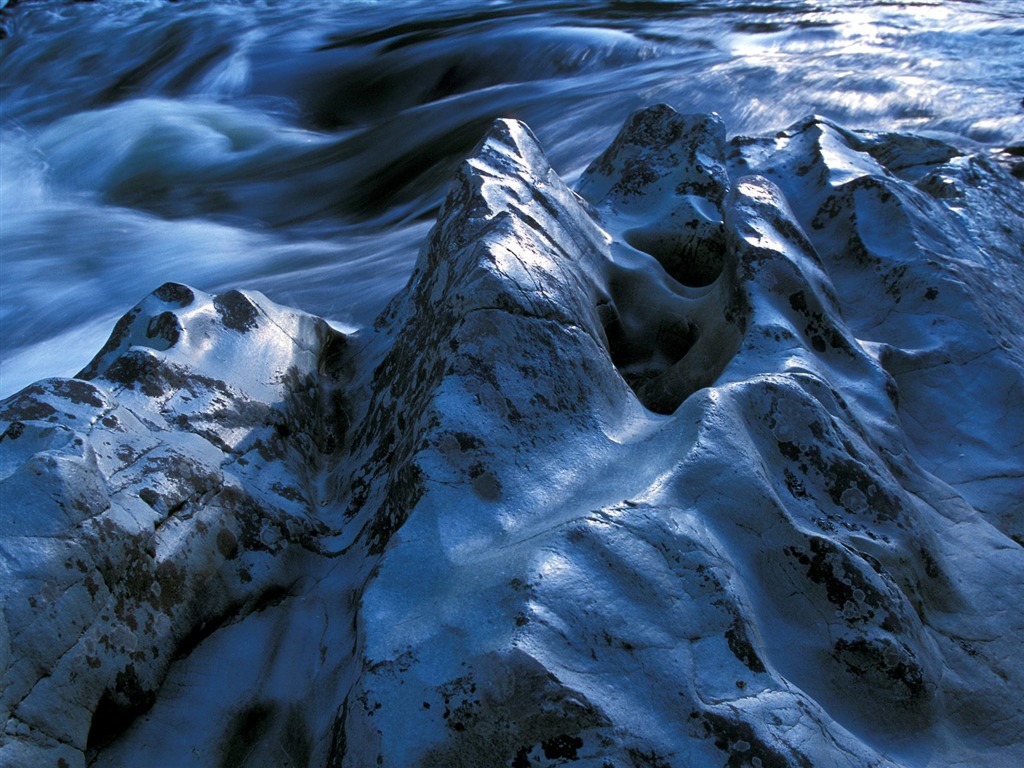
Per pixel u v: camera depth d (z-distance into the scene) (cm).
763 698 182
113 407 236
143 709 203
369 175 973
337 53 1400
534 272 257
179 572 217
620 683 178
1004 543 257
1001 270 384
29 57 1459
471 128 983
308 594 241
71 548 191
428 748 174
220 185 984
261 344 291
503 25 1425
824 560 210
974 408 315
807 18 1343
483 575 194
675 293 342
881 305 355
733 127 887
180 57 1426
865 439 258
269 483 256
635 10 1499
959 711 211
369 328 341
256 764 208
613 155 439
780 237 309
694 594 193
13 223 873
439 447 225
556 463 228
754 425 235
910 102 884
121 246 807
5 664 175
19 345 634
